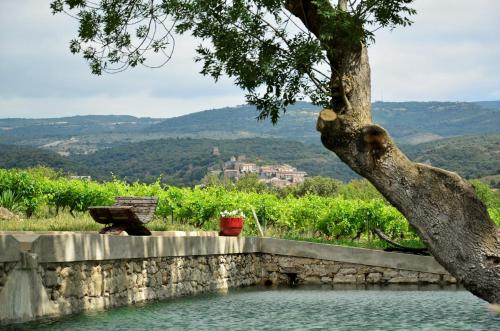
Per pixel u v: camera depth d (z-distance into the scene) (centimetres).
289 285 2086
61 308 1155
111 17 1124
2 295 1008
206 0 1010
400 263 2081
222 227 2055
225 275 1909
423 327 1142
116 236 1330
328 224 2773
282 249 2133
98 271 1279
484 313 1344
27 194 2089
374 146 944
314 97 1059
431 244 940
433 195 932
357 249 2105
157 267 1533
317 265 2119
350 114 966
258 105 1074
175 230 2109
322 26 967
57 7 1155
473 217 921
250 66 1023
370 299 1628
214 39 1038
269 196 2936
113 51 1179
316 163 19838
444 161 14800
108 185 2511
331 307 1445
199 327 1103
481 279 918
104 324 1084
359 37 948
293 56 980
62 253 1148
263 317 1257
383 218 2742
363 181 8244
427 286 2023
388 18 985
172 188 2523
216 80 1080
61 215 2145
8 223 1670
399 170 942
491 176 12681
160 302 1462
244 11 986
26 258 1060
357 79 980
